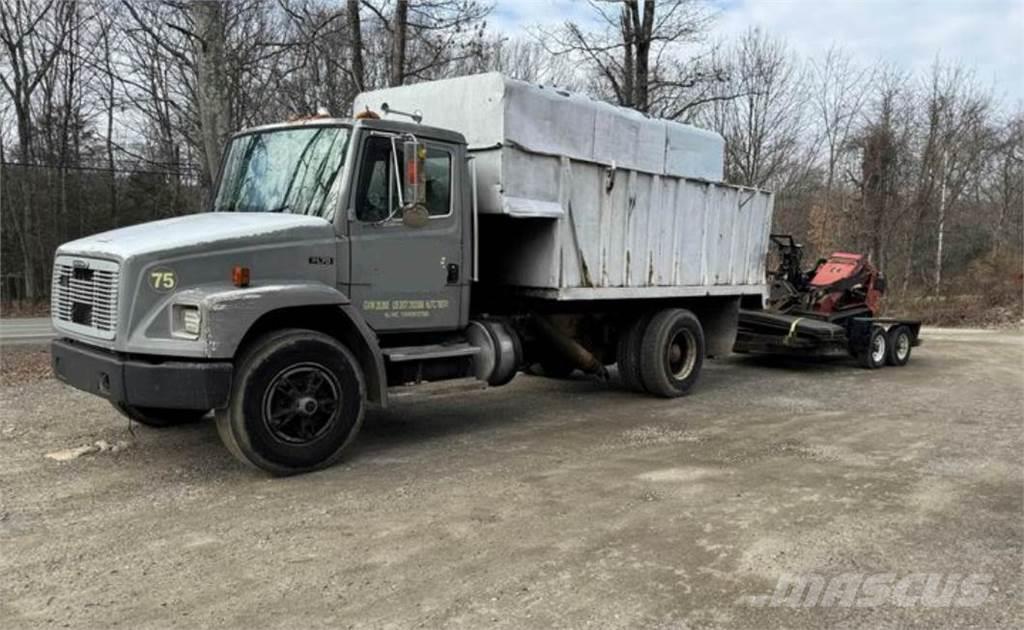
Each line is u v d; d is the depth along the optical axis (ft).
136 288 18.33
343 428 20.59
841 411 29.81
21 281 107.14
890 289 96.73
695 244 33.04
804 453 22.89
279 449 19.42
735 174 96.99
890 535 16.08
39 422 25.12
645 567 14.26
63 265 20.90
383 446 23.21
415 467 20.84
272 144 22.89
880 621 12.35
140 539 15.46
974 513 17.57
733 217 35.24
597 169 27.81
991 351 52.60
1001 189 118.42
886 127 104.32
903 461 22.09
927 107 106.73
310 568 14.10
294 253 20.16
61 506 17.40
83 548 14.98
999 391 35.19
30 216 105.81
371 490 18.72
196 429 24.39
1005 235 116.67
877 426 26.96
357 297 21.48
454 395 32.22
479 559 14.56
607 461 21.67
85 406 27.50
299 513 17.02
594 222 27.96
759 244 37.42
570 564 14.37
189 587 13.29
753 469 21.01
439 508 17.42
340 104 53.11
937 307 84.99
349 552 14.85
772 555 14.90
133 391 18.37
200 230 19.51
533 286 26.96
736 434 25.41
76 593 13.05
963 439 25.00
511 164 24.50
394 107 27.14
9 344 45.93
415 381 23.32
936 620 12.43
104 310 18.98
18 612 12.35
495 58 73.77
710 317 36.63
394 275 22.25
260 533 15.81
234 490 18.65
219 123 38.58
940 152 106.42
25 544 15.16
